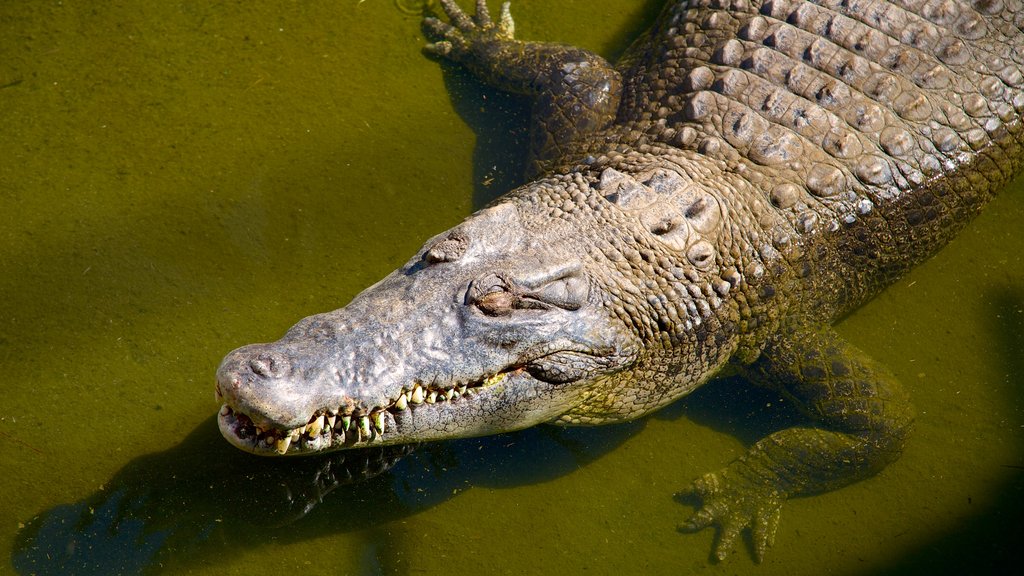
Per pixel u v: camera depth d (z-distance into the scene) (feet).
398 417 20.59
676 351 23.30
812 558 22.81
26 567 19.70
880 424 24.12
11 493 20.79
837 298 25.91
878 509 23.85
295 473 21.59
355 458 22.02
